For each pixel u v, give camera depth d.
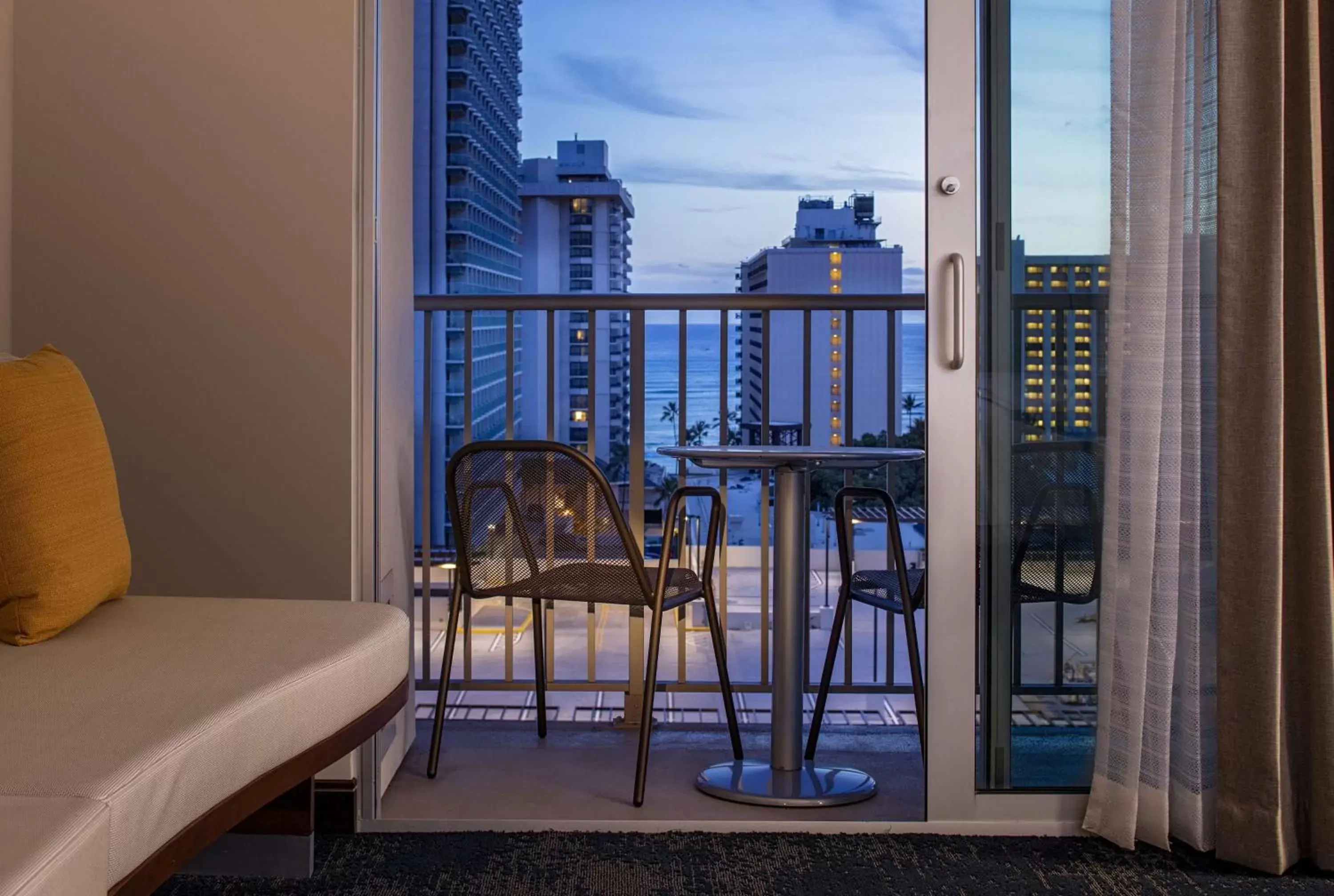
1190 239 2.38
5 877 1.11
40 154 2.45
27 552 1.82
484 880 2.25
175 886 2.21
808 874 2.29
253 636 1.94
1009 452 2.49
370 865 2.32
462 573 2.83
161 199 2.44
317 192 2.42
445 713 3.26
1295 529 2.35
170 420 2.45
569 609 4.84
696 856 2.38
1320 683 2.32
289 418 2.44
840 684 3.56
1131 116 2.39
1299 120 2.33
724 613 3.62
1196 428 2.37
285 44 2.42
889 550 3.53
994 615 2.51
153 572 2.46
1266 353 2.30
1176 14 2.35
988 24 2.46
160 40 2.43
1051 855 2.39
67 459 1.90
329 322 2.43
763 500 3.49
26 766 1.38
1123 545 2.41
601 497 2.67
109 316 2.45
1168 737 2.39
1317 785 2.32
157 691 1.65
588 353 3.46
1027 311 2.48
